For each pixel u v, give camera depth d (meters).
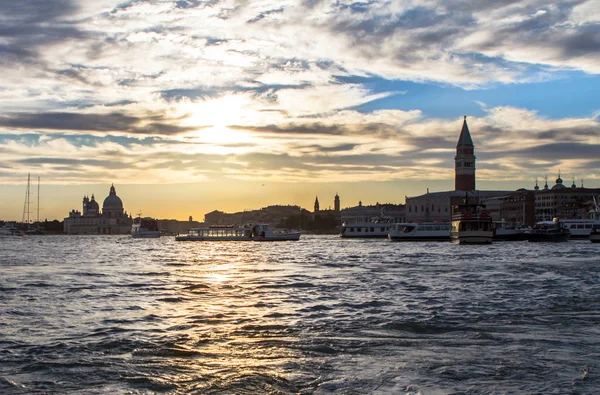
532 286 63.12
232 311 48.19
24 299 55.75
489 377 29.17
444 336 37.97
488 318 43.91
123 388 28.36
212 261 115.19
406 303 51.44
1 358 33.31
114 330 40.66
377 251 147.75
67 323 43.28
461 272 80.81
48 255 146.88
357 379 29.20
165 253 155.25
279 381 29.09
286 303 52.38
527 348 34.53
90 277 79.06
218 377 29.77
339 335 38.56
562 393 27.00
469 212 191.50
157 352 34.50
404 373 29.95
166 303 52.91
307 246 196.88
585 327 40.47
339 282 69.38
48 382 29.22
